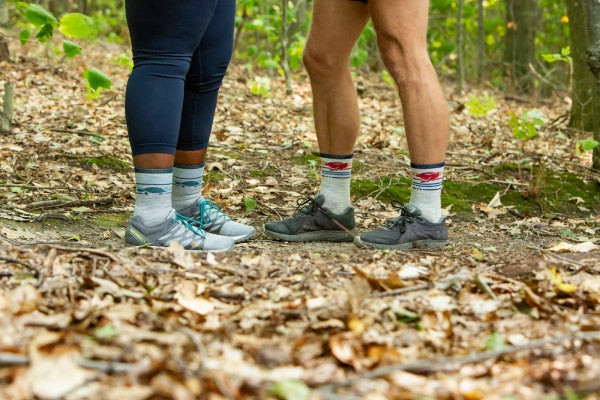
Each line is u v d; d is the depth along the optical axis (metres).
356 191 3.88
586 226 3.55
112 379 1.39
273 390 1.39
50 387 1.34
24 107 5.32
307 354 1.64
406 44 2.64
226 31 2.75
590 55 3.95
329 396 1.40
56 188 3.56
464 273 2.19
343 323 1.81
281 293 2.09
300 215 2.99
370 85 8.30
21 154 4.07
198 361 1.53
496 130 5.93
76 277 2.07
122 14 11.66
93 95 3.61
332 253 2.65
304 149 4.66
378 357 1.62
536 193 3.88
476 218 3.61
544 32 13.40
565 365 1.56
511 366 1.58
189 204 2.91
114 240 2.86
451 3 11.61
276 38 8.13
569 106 8.42
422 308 1.96
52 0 11.27
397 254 2.63
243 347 1.66
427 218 2.76
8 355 1.43
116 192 3.61
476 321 1.91
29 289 1.83
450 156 4.71
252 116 5.68
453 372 1.57
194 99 2.78
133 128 2.53
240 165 4.26
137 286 2.07
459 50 9.25
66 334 1.56
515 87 10.10
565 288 2.07
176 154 2.86
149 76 2.51
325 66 2.83
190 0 2.46
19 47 8.07
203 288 2.07
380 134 5.40
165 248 2.46
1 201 3.29
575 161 4.74
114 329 1.60
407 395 1.42
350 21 2.77
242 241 2.93
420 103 2.66
